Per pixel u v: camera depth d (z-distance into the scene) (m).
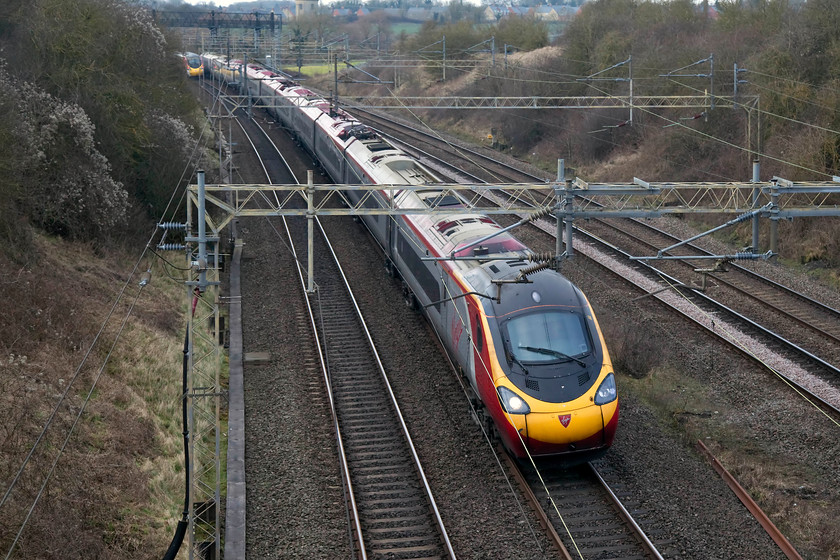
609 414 19.31
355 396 24.67
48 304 25.80
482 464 20.50
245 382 25.73
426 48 94.50
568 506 18.50
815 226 39.00
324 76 111.81
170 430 22.78
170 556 15.69
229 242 39.56
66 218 34.06
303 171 56.72
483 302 21.36
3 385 20.44
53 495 17.02
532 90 70.00
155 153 40.91
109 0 41.78
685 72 56.69
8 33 36.62
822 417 22.41
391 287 34.53
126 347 26.23
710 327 29.03
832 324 29.48
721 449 21.25
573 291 21.53
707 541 16.95
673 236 41.16
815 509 18.56
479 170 57.66
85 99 37.31
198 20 98.81
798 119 45.28
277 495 19.31
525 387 19.52
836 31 46.00
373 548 17.12
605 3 79.50
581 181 22.64
